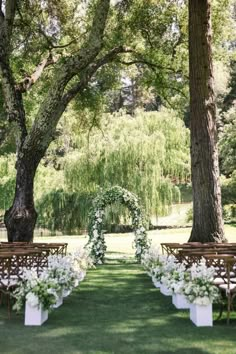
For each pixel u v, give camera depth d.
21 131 11.79
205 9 10.98
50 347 4.15
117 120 21.84
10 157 24.59
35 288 5.13
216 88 31.66
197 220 10.77
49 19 15.78
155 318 5.43
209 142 10.80
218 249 7.09
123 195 12.92
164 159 21.06
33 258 7.50
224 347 4.11
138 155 20.64
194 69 10.97
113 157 20.80
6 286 5.63
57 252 9.11
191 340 4.38
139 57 15.71
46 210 22.97
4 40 11.98
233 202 27.73
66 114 19.86
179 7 15.26
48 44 15.25
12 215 11.39
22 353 3.95
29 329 4.89
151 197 20.70
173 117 22.25
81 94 16.59
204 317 5.03
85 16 15.84
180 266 6.45
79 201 22.20
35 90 17.36
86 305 6.29
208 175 10.73
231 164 27.20
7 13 12.66
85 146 21.42
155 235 21.45
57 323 5.18
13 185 24.00
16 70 15.66
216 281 5.76
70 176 21.55
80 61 11.53
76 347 4.15
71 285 6.59
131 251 16.05
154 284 8.13
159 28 15.27
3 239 24.81
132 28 14.96
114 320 5.32
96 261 12.03
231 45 24.98
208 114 10.84
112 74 17.28
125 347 4.14
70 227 22.97
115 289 7.77
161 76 16.44
